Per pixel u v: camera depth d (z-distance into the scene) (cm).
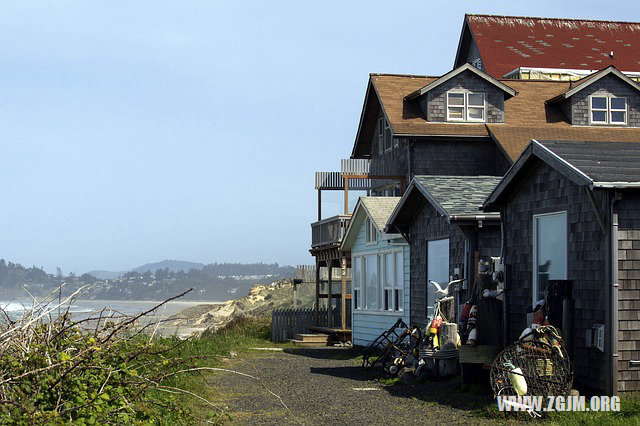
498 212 1872
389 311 2611
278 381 1798
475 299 1738
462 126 3366
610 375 1295
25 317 963
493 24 4269
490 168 3378
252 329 3734
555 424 1146
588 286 1367
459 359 1571
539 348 1309
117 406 963
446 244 2134
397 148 3497
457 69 3353
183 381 1512
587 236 1375
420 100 3456
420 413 1331
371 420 1271
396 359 1848
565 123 3422
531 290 1555
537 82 3650
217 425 1090
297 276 3969
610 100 3425
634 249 1310
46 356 933
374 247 2769
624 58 4166
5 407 842
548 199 1501
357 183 3581
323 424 1236
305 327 3431
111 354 1011
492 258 1758
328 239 3253
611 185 1274
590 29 4331
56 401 923
